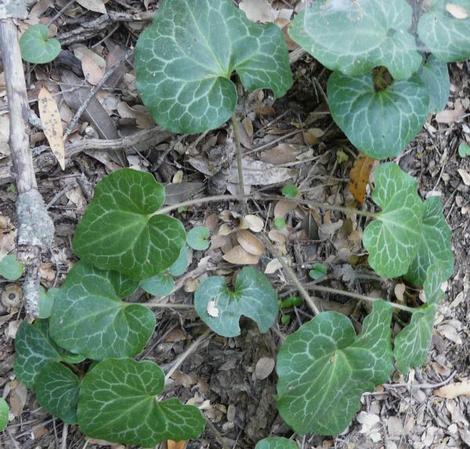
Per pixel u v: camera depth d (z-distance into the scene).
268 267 0.48
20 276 0.43
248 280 0.45
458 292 0.55
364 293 0.51
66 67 0.46
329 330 0.42
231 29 0.43
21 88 0.41
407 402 0.52
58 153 0.43
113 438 0.43
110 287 0.43
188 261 0.47
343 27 0.43
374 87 0.46
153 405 0.42
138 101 0.47
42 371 0.42
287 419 0.44
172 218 0.40
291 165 0.50
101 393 0.41
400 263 0.46
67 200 0.45
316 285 0.50
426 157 0.54
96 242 0.41
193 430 0.43
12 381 0.43
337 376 0.44
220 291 0.44
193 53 0.42
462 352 0.55
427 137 0.54
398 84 0.46
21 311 0.43
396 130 0.45
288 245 0.50
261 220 0.48
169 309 0.47
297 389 0.43
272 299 0.46
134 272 0.42
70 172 0.45
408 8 0.44
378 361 0.45
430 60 0.49
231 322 0.44
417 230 0.47
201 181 0.48
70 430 0.45
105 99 0.47
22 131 0.41
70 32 0.46
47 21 0.46
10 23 0.41
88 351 0.42
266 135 0.50
